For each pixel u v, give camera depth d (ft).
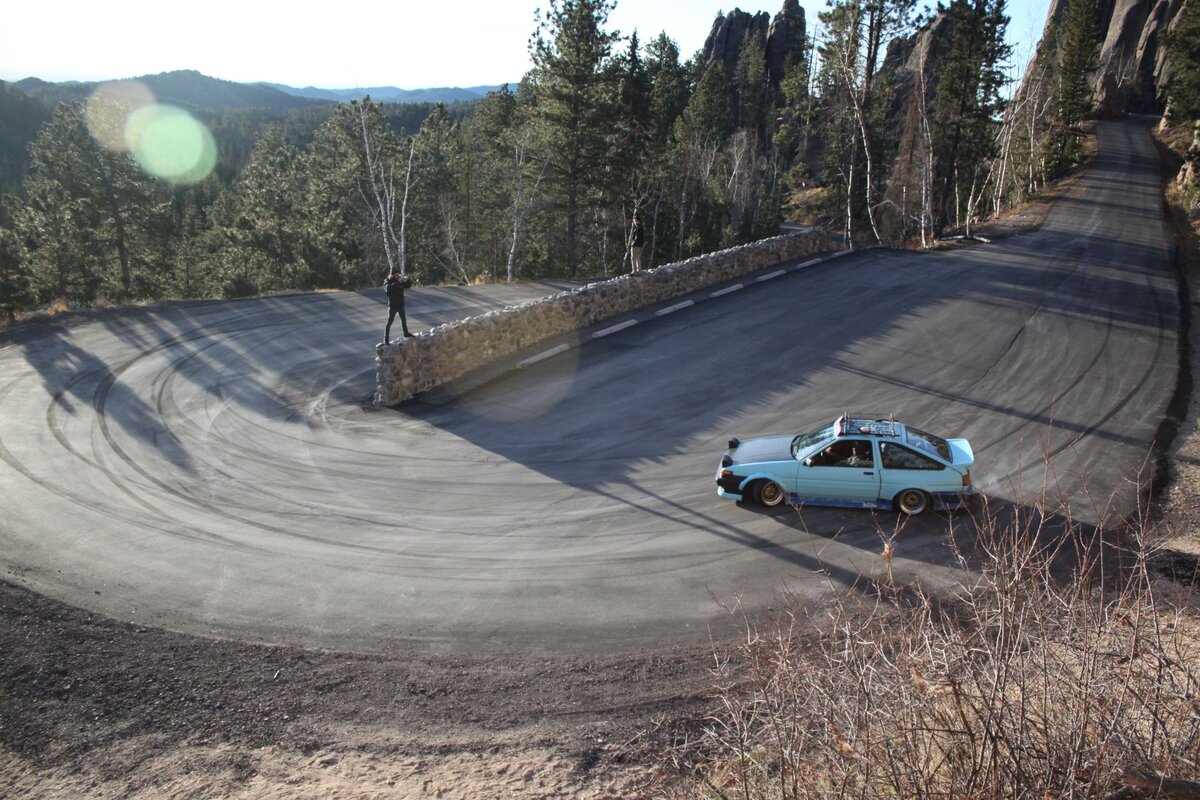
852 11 144.25
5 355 68.39
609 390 60.23
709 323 77.00
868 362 65.21
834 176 236.22
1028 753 16.20
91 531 38.93
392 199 162.40
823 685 19.97
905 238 176.45
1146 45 313.94
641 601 32.96
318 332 77.25
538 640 30.35
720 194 209.15
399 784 22.74
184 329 77.61
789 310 81.00
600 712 26.11
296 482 45.16
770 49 338.95
